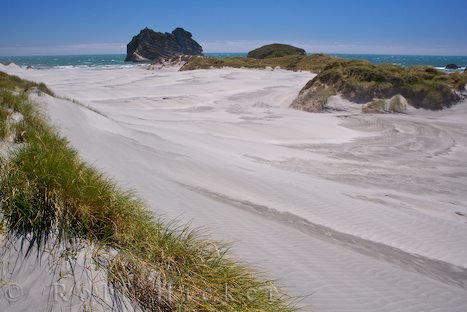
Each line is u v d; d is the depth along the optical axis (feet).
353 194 32.24
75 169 12.59
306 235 20.99
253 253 16.42
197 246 11.66
